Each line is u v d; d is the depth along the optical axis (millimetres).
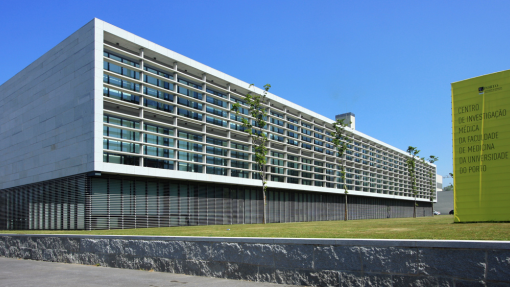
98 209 26719
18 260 14664
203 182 35125
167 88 33219
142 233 15836
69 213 27734
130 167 27875
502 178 16812
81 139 27016
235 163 39719
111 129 28125
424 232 10812
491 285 6141
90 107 26484
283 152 45812
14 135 35906
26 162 33531
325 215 55500
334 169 55562
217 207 36781
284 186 44438
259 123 36219
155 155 31250
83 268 11844
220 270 9492
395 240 7105
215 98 37875
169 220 31625
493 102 17422
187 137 34656
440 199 106312
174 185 32719
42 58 32812
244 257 9094
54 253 13953
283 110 47812
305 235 11109
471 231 10531
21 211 33875
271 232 13516
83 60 27766
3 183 37000
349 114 76750
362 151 66938
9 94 37594
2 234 16656
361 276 7414
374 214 70562
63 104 29391
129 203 28875
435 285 6641
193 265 10031
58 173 29078
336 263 7734
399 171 81500
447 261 6574
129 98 29672
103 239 12312
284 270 8430
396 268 7051
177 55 33312
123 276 10109
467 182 17828
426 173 97125
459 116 18438
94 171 25812
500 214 16703
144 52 31375
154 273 10477
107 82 28062
